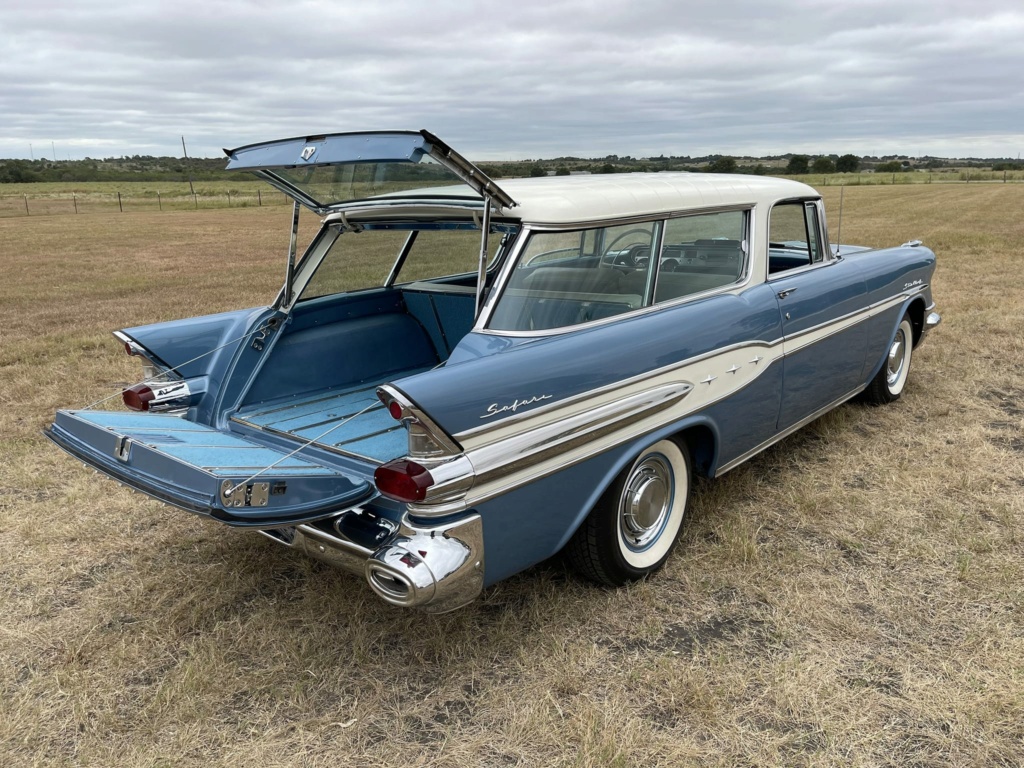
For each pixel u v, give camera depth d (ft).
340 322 13.52
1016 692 8.72
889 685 8.98
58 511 14.26
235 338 12.24
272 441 11.04
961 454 15.64
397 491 8.13
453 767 7.98
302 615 10.75
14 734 8.61
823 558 11.87
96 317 34.01
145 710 8.89
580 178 12.55
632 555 11.16
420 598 8.16
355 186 11.13
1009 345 23.73
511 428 8.81
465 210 10.33
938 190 152.87
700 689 8.82
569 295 10.21
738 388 12.17
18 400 20.76
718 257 12.43
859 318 15.65
